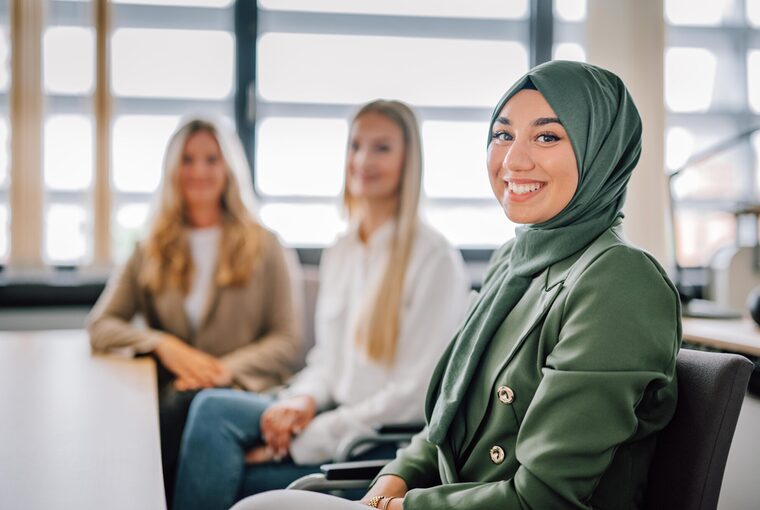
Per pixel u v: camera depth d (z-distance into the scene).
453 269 1.92
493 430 1.07
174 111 2.91
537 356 1.03
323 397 1.99
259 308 2.31
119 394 1.66
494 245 3.09
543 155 1.06
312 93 2.99
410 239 1.94
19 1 2.76
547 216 1.09
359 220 2.10
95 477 1.08
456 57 3.05
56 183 2.82
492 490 0.98
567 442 0.92
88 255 2.84
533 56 3.08
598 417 0.92
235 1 2.94
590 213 1.09
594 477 0.93
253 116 2.96
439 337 1.86
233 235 2.30
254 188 2.99
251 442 1.88
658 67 2.84
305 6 2.97
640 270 0.98
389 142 1.96
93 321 2.24
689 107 3.03
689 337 1.92
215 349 2.28
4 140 2.80
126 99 2.88
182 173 2.30
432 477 1.24
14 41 2.76
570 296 1.00
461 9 3.05
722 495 1.72
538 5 3.05
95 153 2.82
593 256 1.02
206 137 2.31
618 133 1.09
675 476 1.00
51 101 2.81
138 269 2.33
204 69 2.93
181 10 2.90
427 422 1.26
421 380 1.83
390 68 3.02
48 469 1.12
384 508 1.09
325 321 2.10
